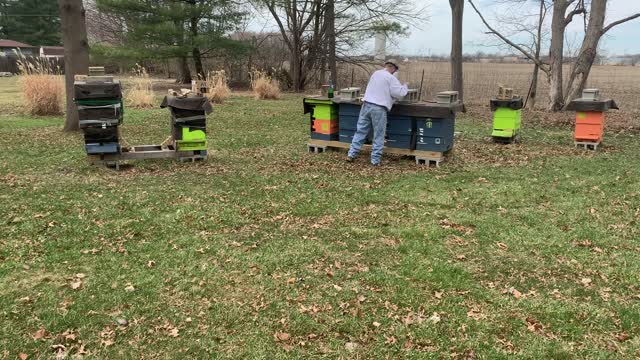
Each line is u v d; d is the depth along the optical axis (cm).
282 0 2267
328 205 588
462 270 419
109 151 730
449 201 607
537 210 574
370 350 313
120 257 438
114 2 2097
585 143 927
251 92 2238
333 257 444
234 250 455
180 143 784
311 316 350
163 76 3484
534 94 1598
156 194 617
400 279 403
